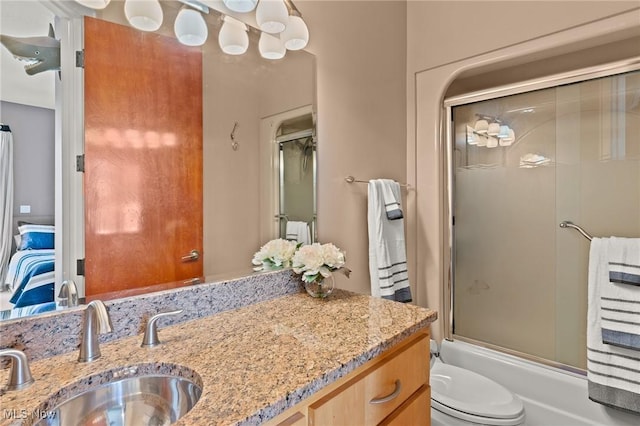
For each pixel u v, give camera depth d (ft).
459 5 6.25
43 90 2.89
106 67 3.24
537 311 6.30
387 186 5.82
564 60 6.18
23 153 2.77
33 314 2.74
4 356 2.27
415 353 3.44
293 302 4.14
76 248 3.05
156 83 3.57
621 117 5.46
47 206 2.90
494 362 6.29
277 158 4.67
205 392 2.14
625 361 4.84
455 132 7.00
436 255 6.73
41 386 2.29
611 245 5.10
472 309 6.96
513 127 6.43
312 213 5.08
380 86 6.24
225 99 4.14
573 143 5.89
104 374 2.49
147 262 3.50
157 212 3.59
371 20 6.04
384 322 3.41
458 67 6.29
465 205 6.98
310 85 5.03
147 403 2.54
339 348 2.80
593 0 5.05
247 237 4.33
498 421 4.46
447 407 4.76
